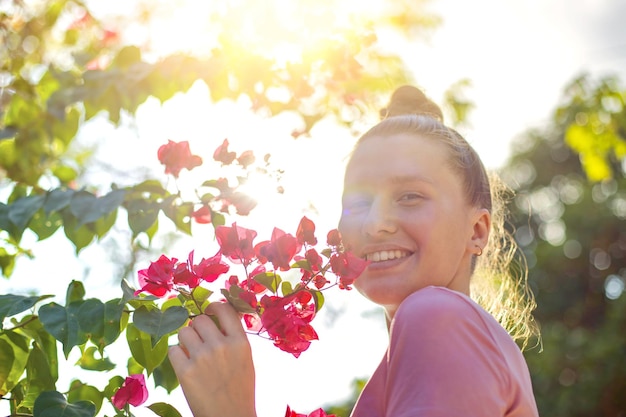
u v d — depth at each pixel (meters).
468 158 1.66
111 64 2.75
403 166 1.55
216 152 1.82
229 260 1.49
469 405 1.24
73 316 1.58
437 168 1.57
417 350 1.29
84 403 1.59
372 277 1.53
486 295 2.16
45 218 2.26
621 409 12.12
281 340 1.47
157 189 2.14
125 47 2.71
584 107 4.43
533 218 16.50
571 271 15.55
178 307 1.49
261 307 1.49
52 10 3.26
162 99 2.65
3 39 3.19
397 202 1.55
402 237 1.52
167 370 1.77
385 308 1.63
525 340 2.19
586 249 15.54
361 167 1.59
